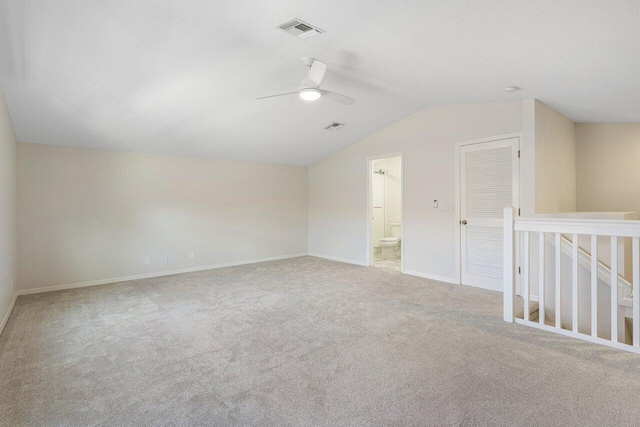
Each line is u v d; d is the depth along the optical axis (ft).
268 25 8.37
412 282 15.67
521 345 8.68
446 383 6.93
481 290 14.12
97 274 15.98
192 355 8.36
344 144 20.53
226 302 12.77
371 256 19.92
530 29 7.47
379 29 8.46
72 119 12.89
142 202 17.29
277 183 22.61
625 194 14.24
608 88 10.18
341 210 21.57
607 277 10.17
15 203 13.64
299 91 10.32
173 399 6.48
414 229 17.10
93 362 8.03
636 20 6.45
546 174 12.96
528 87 11.28
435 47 9.22
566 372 7.29
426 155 16.40
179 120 14.25
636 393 6.49
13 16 7.39
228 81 11.52
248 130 16.44
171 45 9.07
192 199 18.93
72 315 11.44
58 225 15.05
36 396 6.60
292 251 23.41
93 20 7.80
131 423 5.77
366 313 11.31
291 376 7.29
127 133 14.83
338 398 6.45
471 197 14.74
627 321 10.87
